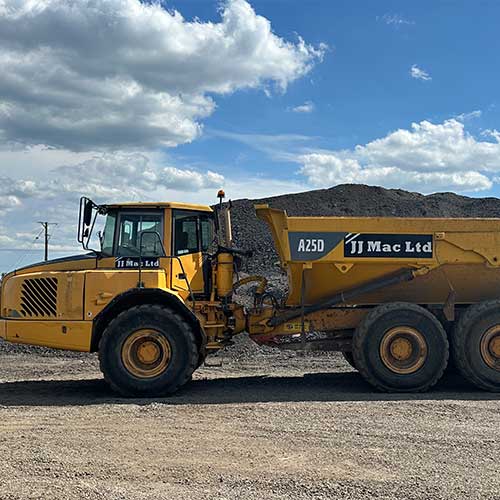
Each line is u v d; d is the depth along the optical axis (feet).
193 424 21.02
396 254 28.27
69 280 27.17
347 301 29.84
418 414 22.30
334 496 14.35
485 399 25.67
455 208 150.00
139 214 28.76
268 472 15.92
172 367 26.53
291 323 29.99
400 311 27.66
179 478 15.53
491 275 29.12
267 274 69.87
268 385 29.66
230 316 29.58
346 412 22.67
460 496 14.29
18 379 32.81
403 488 14.76
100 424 21.15
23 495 14.43
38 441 18.93
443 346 27.45
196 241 29.37
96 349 27.40
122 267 28.27
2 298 28.84
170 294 26.86
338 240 28.27
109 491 14.69
